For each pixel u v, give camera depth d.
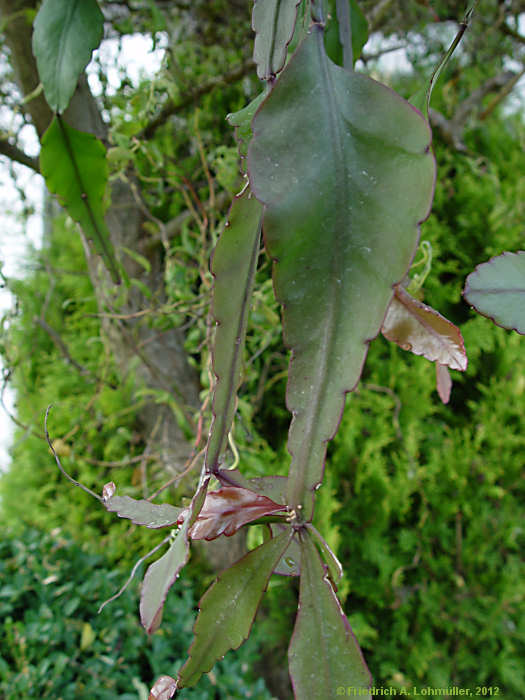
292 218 0.27
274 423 1.80
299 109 0.28
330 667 0.29
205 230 1.30
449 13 1.57
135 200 1.40
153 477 1.56
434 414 2.00
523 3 1.64
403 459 1.80
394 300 0.40
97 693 1.33
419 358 1.78
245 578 0.31
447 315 1.91
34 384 1.92
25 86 0.95
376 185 0.27
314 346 0.28
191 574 1.69
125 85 1.03
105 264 0.65
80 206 0.61
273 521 0.32
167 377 1.47
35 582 1.54
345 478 1.80
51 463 1.97
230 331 0.31
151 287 1.46
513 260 0.34
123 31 1.14
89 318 1.91
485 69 1.95
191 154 1.73
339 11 0.44
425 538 1.81
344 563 1.81
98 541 1.83
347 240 0.27
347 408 1.77
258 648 1.76
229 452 0.93
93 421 1.76
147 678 1.50
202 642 0.31
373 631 1.69
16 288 1.41
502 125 2.03
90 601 1.54
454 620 1.79
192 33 1.73
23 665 1.30
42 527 1.93
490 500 1.92
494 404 1.89
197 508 0.29
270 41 0.32
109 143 1.05
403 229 0.27
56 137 0.56
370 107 0.28
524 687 1.74
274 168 0.27
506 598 1.77
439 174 1.89
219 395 0.31
